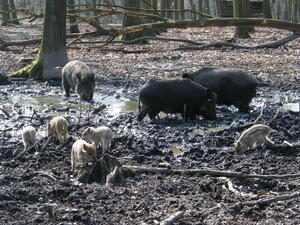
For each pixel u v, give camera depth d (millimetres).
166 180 9648
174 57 28453
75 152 9789
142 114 15141
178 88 15078
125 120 15000
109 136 11180
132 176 9805
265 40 38344
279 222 7793
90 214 8062
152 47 33750
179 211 8023
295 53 30406
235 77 16234
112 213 8141
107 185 9273
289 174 9766
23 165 10516
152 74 23359
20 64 25109
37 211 8211
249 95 16219
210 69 16641
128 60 27734
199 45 32469
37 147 11344
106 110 16516
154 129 13922
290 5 69750
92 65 25688
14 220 7848
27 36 44344
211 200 8719
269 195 8891
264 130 11586
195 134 13555
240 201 8602
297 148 11688
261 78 22078
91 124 14211
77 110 16406
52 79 22078
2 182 9500
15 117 15250
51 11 22266
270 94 19250
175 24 24625
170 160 11031
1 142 12430
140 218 7945
